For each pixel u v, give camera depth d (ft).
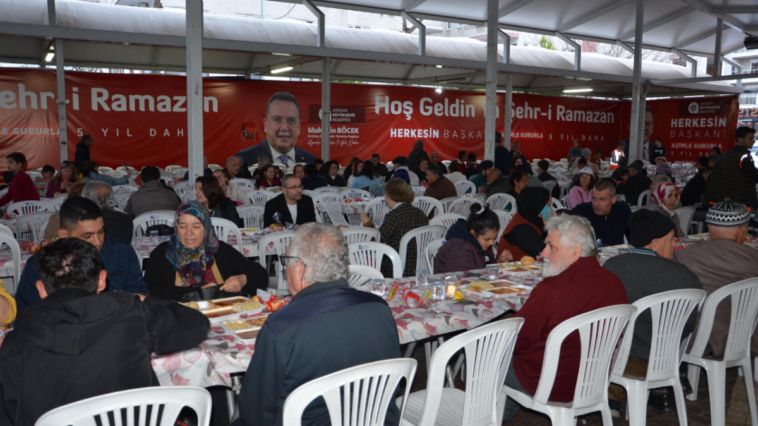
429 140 55.52
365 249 13.12
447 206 26.30
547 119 63.46
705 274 10.28
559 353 7.95
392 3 41.14
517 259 14.20
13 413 5.46
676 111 65.16
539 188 14.24
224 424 9.78
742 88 61.98
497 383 7.58
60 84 33.09
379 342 6.23
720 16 47.73
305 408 5.82
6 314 7.64
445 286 10.23
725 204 11.03
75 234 9.40
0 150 38.99
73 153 41.47
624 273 9.50
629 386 9.15
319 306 6.04
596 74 49.65
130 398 5.17
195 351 7.04
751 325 10.02
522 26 47.88
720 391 9.84
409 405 8.17
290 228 17.61
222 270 10.94
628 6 45.68
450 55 48.96
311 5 37.81
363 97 51.60
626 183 28.99
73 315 5.56
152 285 10.54
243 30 41.45
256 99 47.06
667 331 9.18
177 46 32.91
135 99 43.04
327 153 41.04
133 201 19.36
